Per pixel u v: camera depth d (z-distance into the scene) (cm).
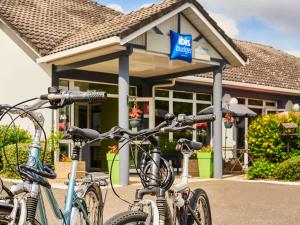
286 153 1315
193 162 1445
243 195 997
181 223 431
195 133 1797
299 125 1316
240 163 1656
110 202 884
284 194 1009
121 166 1170
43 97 325
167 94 1762
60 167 1204
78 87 1505
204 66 1448
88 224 405
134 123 1436
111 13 1966
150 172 373
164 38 1259
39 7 1688
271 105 2177
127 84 1192
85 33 1397
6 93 1555
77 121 1648
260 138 1328
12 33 1538
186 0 1263
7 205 309
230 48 1374
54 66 1422
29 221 314
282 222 721
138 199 362
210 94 1909
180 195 429
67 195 371
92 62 1295
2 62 1573
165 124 391
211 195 1001
